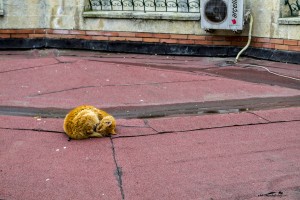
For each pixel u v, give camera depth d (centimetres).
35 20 984
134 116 639
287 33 884
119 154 538
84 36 988
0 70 802
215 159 532
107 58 935
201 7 915
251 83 769
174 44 962
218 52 946
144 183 491
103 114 580
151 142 564
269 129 600
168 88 738
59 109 658
